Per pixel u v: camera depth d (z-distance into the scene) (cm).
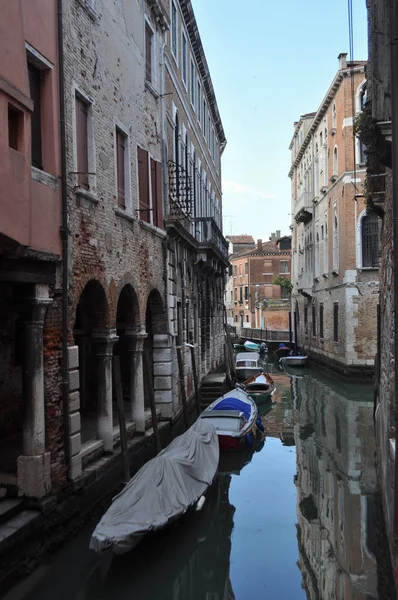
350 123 2616
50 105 828
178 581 852
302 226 4003
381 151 728
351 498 1182
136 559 834
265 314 5459
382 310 1223
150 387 1230
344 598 779
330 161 2983
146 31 1416
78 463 870
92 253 966
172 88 1709
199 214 2367
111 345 1042
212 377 2281
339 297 2766
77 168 938
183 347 1700
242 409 1656
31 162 779
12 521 721
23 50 712
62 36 858
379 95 673
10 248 695
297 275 4256
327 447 1602
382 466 976
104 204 1034
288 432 1802
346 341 2611
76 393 873
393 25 563
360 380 2588
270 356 4412
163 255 1477
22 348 780
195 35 2119
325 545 961
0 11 655
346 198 2602
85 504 887
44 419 791
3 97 662
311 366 3538
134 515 827
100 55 1038
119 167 1170
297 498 1194
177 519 895
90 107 986
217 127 3294
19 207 693
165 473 943
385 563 831
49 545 770
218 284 2961
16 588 688
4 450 965
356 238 2584
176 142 1809
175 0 1791
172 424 1469
